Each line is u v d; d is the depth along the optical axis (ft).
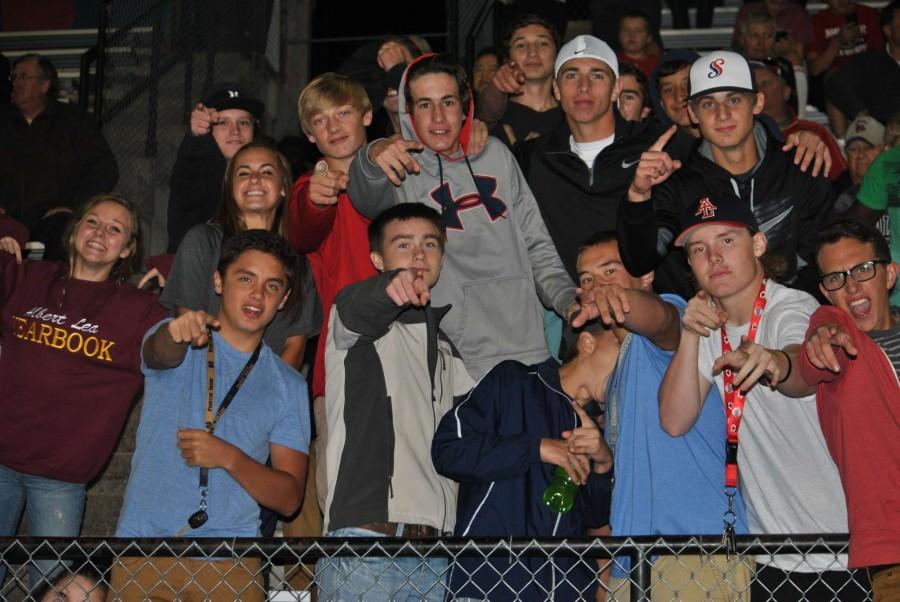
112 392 13.98
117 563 11.35
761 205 14.76
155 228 25.13
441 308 12.77
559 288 13.92
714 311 10.84
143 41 26.61
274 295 12.44
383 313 11.80
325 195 13.48
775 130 15.26
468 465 11.94
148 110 25.95
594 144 15.76
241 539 9.62
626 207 13.08
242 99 18.47
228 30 28.71
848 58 28.45
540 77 18.47
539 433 12.28
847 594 11.16
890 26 25.63
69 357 13.94
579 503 12.34
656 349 12.10
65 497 13.91
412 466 12.05
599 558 11.52
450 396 12.87
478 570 11.59
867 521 10.15
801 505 11.28
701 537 9.71
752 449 11.56
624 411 12.04
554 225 15.61
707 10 31.65
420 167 14.33
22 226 17.40
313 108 15.61
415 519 11.84
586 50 15.66
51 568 12.58
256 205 14.52
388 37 19.35
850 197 18.13
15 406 13.79
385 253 13.19
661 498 11.66
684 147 16.80
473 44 26.25
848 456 10.53
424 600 11.46
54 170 21.40
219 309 13.52
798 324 11.40
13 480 13.84
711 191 14.71
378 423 12.09
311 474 14.70
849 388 10.65
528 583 10.70
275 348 13.84
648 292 11.82
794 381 10.68
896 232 16.65
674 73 18.02
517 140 18.34
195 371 12.13
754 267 11.87
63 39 32.37
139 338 14.08
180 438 11.45
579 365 13.08
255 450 12.02
